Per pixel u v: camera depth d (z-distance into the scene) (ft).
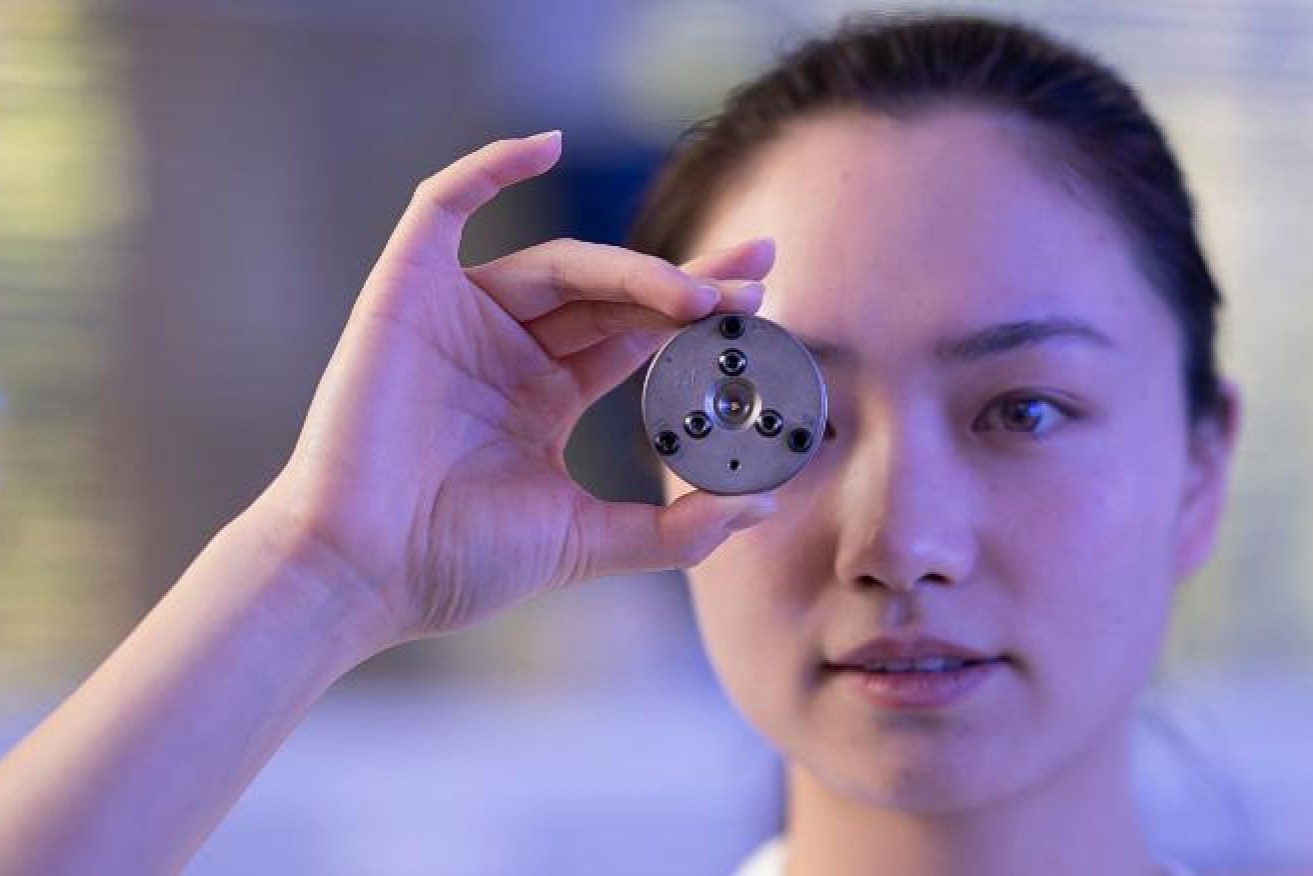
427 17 4.65
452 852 4.19
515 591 1.99
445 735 4.43
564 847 4.22
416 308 1.99
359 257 4.66
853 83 2.18
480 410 2.02
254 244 4.58
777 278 2.09
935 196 2.08
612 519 2.00
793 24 4.05
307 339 4.62
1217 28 4.44
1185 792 3.95
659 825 4.24
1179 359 2.22
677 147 2.52
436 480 1.98
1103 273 2.11
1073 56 2.28
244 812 4.15
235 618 1.90
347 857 4.16
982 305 2.04
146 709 1.86
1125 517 2.08
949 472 2.04
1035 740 2.07
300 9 4.57
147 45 4.44
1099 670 2.08
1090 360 2.07
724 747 4.39
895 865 2.19
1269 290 4.56
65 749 1.84
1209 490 2.35
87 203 4.40
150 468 4.45
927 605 2.02
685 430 1.92
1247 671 4.44
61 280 4.37
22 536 4.32
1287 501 4.53
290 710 1.91
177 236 4.50
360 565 1.94
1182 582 2.49
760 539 2.09
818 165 2.14
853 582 2.03
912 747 2.05
